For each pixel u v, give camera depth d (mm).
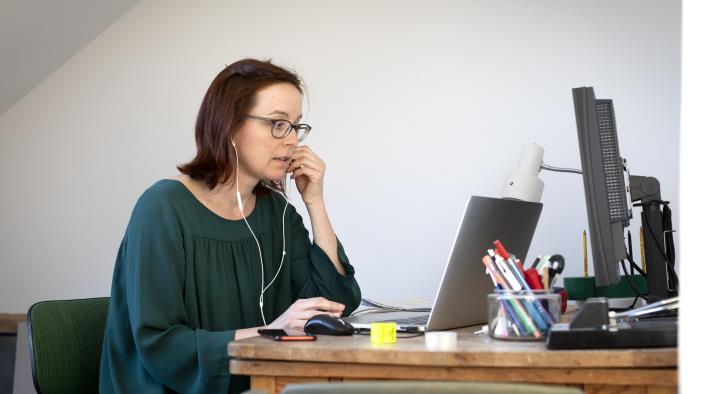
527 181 1899
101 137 3643
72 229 3633
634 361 1011
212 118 1793
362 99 3506
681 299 874
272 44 3588
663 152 3248
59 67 3664
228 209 1864
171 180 1812
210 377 1459
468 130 3410
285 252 1991
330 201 3508
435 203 3424
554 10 3359
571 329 1069
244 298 1825
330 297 1980
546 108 3350
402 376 1111
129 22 3650
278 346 1178
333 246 2008
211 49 3615
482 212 1468
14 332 3559
